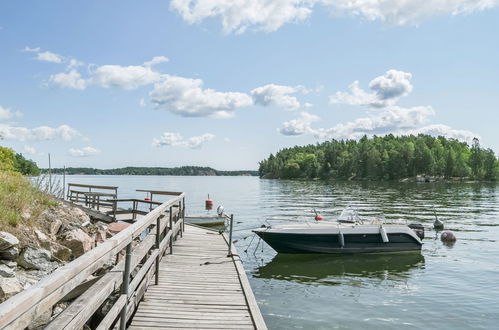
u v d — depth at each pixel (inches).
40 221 349.4
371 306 350.0
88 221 443.2
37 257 271.7
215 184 4109.3
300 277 453.1
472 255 561.0
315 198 1765.5
